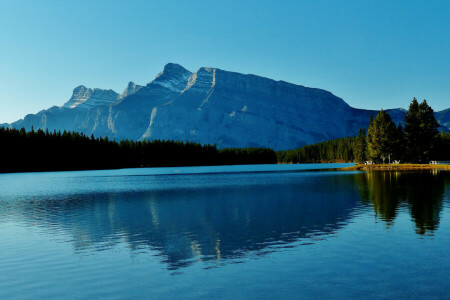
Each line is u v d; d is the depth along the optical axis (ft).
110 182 326.44
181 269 64.90
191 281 58.80
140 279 60.39
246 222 107.45
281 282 57.26
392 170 396.16
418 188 188.34
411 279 57.00
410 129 414.82
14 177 459.73
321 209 128.36
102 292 55.36
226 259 70.03
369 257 68.44
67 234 97.04
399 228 92.17
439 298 50.26
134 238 89.97
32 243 87.51
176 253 75.20
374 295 51.57
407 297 50.70
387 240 80.33
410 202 137.59
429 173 316.81
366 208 126.41
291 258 69.21
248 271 62.75
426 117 409.28
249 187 237.86
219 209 136.46
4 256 76.38
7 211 144.36
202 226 103.30
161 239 88.02
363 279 57.52
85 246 83.35
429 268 61.62
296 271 61.98
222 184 273.95
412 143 415.03
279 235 88.63
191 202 160.66
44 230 103.40
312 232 90.84
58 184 309.83
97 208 148.25
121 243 85.15
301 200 156.35
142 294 54.19
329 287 54.75
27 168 644.27
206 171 586.86
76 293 55.31
